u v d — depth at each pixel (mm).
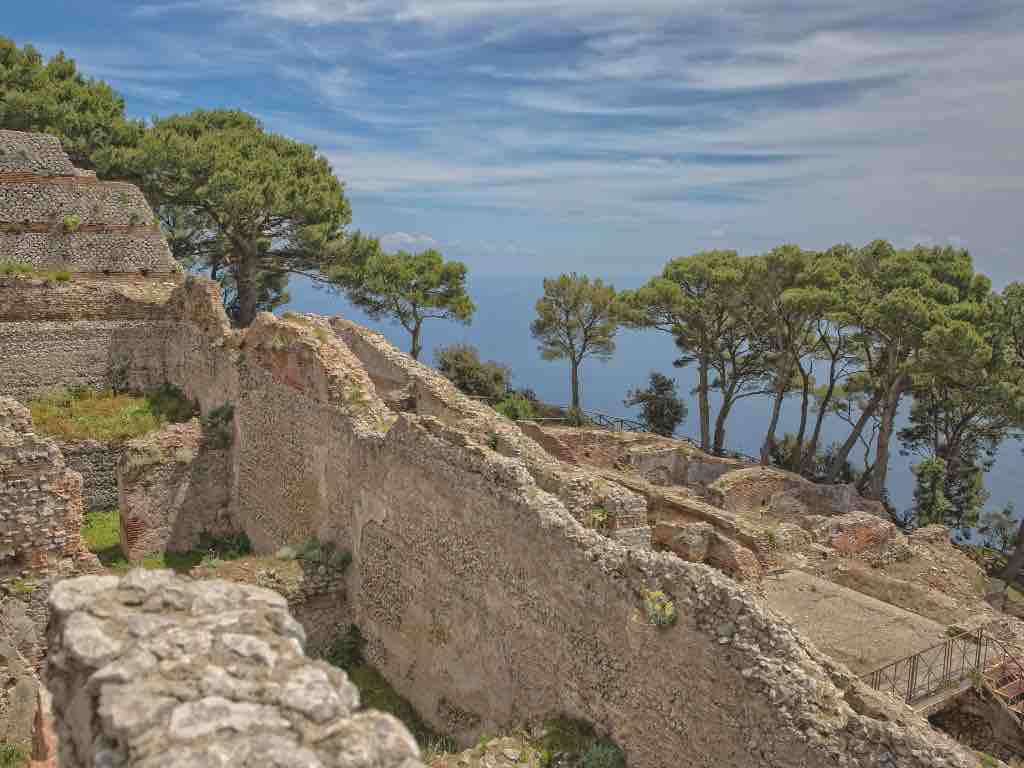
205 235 45344
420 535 17141
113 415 27812
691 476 39281
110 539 25234
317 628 19500
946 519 40469
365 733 6027
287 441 22406
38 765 8688
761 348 45750
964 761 9109
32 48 47219
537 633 13961
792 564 25047
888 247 39844
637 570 12219
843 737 9742
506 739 13031
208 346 27500
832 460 47938
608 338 49562
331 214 44219
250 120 53125
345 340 25922
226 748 5684
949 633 19734
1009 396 35312
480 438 17438
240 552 24359
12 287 28641
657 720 11727
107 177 40906
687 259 45875
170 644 6617
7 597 15625
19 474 15633
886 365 39656
